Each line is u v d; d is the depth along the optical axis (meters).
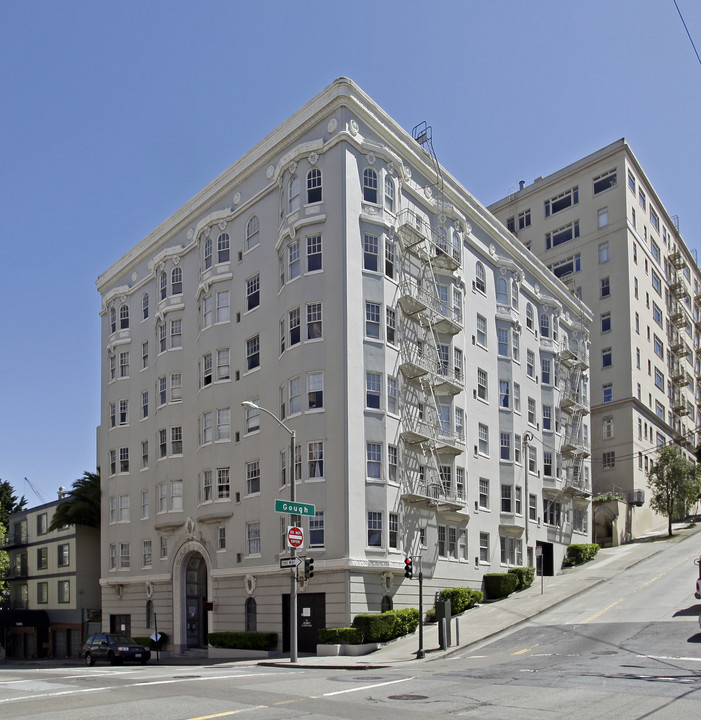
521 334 51.31
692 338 95.62
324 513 33.44
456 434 40.91
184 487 43.56
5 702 16.17
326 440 34.00
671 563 46.31
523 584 43.59
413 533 36.47
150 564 45.62
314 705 14.99
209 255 44.00
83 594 54.19
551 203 78.31
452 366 41.59
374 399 35.19
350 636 30.70
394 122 39.78
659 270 81.38
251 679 21.03
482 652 27.36
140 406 48.91
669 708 13.84
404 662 26.48
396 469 35.72
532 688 16.91
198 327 43.84
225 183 43.81
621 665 20.59
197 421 43.16
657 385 77.44
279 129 40.03
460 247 44.53
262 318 39.47
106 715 13.87
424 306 38.00
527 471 48.62
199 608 43.66
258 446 38.25
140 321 50.31
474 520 42.59
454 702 15.14
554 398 54.59
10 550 63.53
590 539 58.81
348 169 35.94
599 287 73.06
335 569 32.47
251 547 37.81
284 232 37.41
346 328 34.28
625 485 68.06
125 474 49.19
